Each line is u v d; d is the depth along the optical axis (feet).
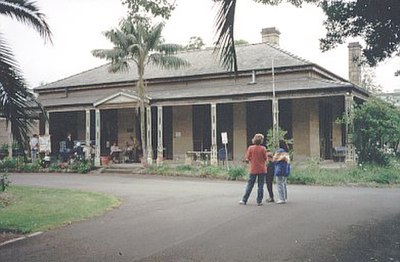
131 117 101.40
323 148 88.22
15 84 32.68
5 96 32.55
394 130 70.54
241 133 89.45
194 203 42.63
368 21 27.17
